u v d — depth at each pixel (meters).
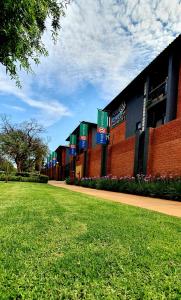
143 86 21.48
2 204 6.86
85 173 29.55
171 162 12.98
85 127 31.00
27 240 3.13
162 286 2.03
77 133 40.44
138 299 1.83
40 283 2.02
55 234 3.48
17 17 4.30
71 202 7.79
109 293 1.89
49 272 2.21
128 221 4.60
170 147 13.18
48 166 65.62
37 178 34.97
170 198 10.66
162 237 3.48
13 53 4.84
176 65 16.50
